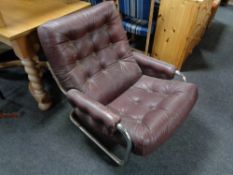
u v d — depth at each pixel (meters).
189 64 2.22
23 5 1.43
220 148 1.38
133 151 0.96
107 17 1.28
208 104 1.72
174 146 1.37
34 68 1.33
